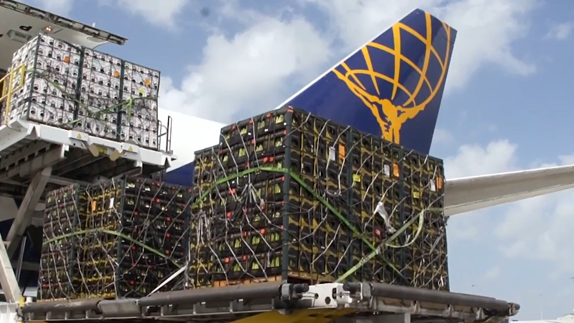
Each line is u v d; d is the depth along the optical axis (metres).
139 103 16.44
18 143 15.11
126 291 11.71
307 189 8.96
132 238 12.01
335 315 8.88
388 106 18.23
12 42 20.14
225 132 9.92
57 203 13.38
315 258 8.81
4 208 18.72
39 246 18.78
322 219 9.09
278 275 8.48
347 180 9.64
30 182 17.64
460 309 10.05
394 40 18.80
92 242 12.37
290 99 16.75
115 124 15.88
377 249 9.76
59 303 11.88
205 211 9.95
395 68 18.58
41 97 14.76
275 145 9.05
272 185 8.93
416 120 19.03
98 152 15.19
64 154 14.89
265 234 8.82
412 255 10.46
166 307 9.62
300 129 9.09
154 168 16.98
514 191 18.22
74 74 15.41
